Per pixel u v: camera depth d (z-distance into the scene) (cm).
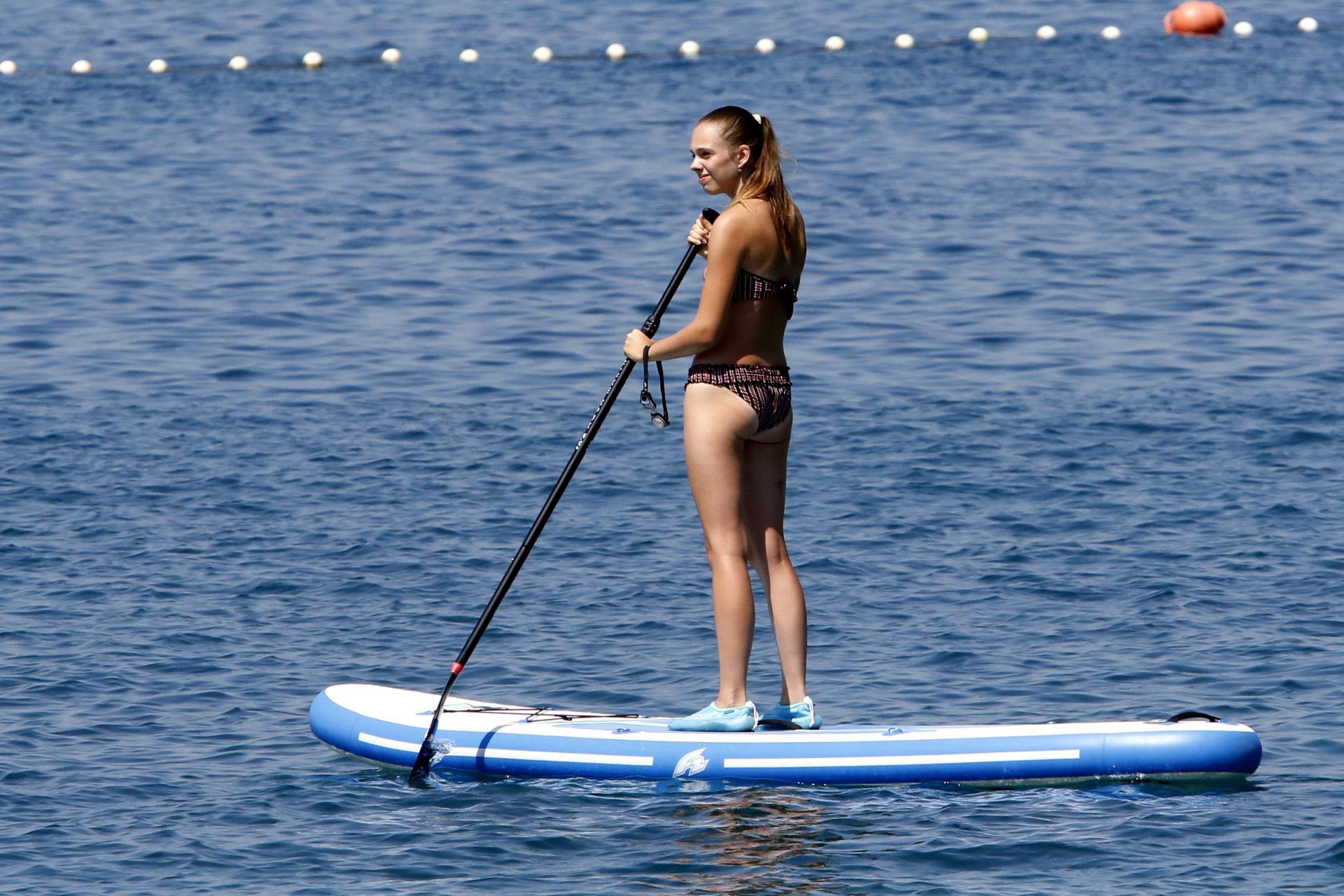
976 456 3959
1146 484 3747
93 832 2083
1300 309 5334
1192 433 4109
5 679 2673
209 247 6259
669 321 5284
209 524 3538
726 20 11456
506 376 4719
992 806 2139
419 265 5988
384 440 4134
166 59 10444
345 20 11700
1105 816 2091
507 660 2814
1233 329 5122
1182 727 2216
